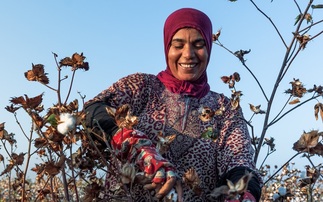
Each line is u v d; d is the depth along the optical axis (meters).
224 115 2.65
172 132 2.56
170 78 2.66
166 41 2.66
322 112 2.78
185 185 2.11
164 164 2.04
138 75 2.66
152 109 2.61
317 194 4.57
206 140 2.57
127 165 2.00
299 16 3.09
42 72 2.31
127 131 2.20
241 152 2.51
